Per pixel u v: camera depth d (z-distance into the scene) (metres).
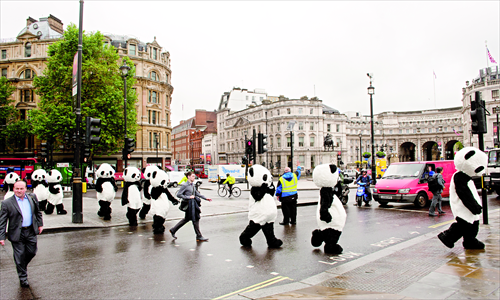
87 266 6.35
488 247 6.77
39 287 5.24
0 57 44.50
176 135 127.75
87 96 31.34
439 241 7.55
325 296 4.35
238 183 39.62
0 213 5.23
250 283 5.31
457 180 6.61
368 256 6.50
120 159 44.53
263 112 71.12
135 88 45.34
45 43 43.69
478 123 8.86
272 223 7.68
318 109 68.00
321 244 7.82
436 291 4.38
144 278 5.62
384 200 14.66
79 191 10.91
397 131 103.44
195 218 8.42
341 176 16.02
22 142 43.78
